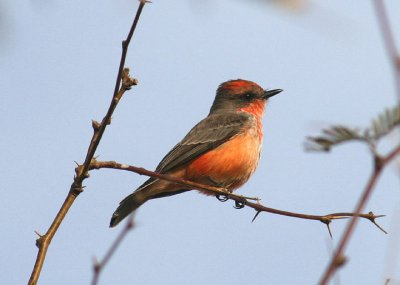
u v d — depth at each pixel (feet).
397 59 10.05
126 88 21.67
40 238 20.52
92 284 17.51
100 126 22.24
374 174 9.66
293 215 22.93
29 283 19.34
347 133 11.14
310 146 11.79
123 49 20.84
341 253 9.62
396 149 9.66
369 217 18.61
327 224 21.42
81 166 22.49
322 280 9.60
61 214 21.47
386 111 10.96
